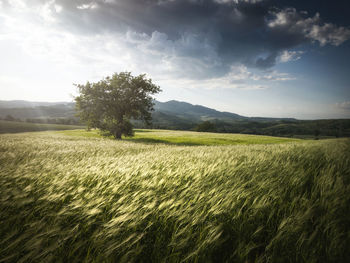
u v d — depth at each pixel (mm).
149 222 1811
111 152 9750
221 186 2738
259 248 1619
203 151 8148
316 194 2328
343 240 1412
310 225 1734
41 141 16172
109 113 32406
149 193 2363
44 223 1703
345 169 3584
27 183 2963
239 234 1700
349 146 8969
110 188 2670
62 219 1867
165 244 1615
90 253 1506
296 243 1501
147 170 3750
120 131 34125
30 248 1416
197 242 1583
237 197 2242
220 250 1565
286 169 3842
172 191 2584
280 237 1526
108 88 32781
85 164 4746
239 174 3639
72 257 1474
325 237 1562
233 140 40906
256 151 7914
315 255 1390
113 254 1468
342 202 1874
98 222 1856
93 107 31953
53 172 3631
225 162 4805
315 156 5719
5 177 3006
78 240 1659
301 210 1869
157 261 1500
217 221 1867
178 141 37031
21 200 2004
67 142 15648
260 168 4027
